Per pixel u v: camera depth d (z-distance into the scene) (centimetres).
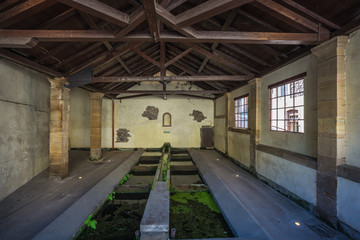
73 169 573
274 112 441
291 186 363
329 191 276
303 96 342
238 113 674
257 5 286
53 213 316
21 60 351
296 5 264
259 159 489
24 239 252
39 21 312
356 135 249
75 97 897
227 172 550
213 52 501
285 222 286
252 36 278
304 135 338
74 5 212
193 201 414
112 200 433
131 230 318
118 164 645
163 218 284
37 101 473
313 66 315
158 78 519
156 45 630
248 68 502
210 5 219
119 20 238
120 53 487
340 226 261
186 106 951
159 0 267
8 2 260
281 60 399
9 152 370
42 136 498
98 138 713
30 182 434
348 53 259
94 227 319
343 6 238
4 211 317
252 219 293
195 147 953
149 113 938
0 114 347
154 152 890
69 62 447
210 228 320
